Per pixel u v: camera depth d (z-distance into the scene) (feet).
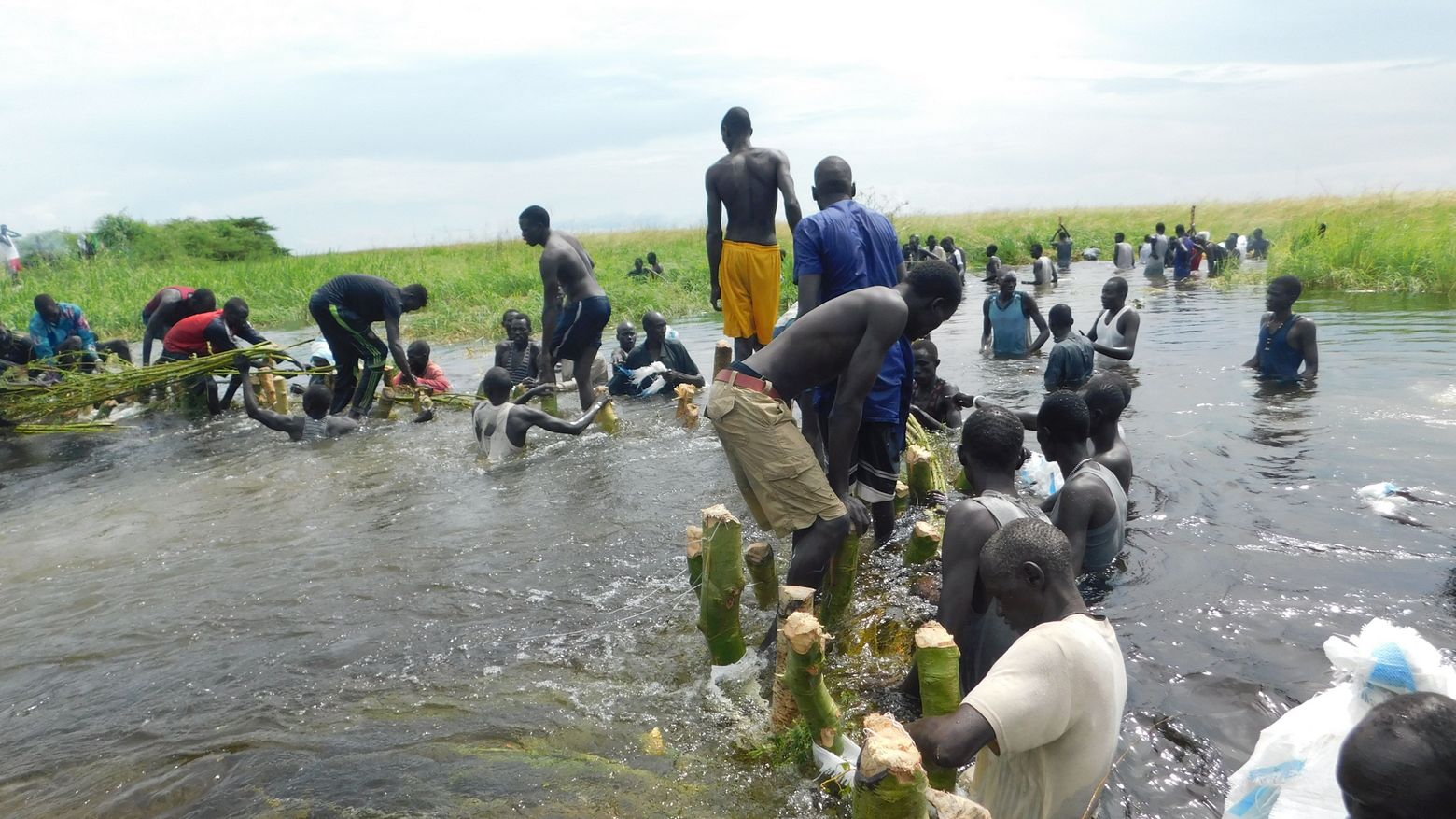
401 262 95.55
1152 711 10.44
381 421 31.71
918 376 25.11
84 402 33.06
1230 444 20.45
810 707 9.62
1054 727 7.22
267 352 33.50
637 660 12.91
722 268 23.68
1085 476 13.51
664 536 17.76
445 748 10.85
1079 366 26.40
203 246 154.40
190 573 17.60
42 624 15.67
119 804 10.22
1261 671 11.12
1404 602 12.59
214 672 13.30
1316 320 37.60
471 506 20.61
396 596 15.71
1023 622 8.03
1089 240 107.76
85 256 110.22
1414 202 91.25
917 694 11.39
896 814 7.01
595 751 10.64
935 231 117.29
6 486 26.43
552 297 28.37
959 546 10.25
